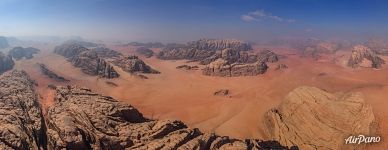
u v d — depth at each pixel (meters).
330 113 95.25
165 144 64.31
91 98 87.00
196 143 65.75
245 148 64.88
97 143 62.38
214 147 66.69
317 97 103.56
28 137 66.94
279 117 108.56
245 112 137.12
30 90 116.38
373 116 92.38
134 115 81.69
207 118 134.25
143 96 173.62
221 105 153.88
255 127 117.06
